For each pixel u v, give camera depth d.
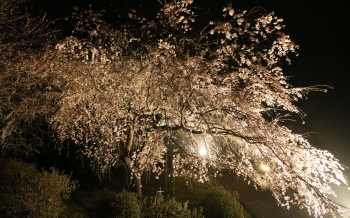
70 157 10.59
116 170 11.49
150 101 8.03
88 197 9.51
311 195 6.63
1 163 8.18
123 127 8.03
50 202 7.38
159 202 8.48
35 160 10.94
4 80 8.00
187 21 7.92
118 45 8.29
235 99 6.89
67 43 7.78
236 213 8.91
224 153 8.86
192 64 7.31
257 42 7.40
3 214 7.01
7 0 7.93
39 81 8.10
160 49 7.64
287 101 7.26
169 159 12.11
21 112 8.25
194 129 7.68
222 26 7.38
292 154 6.98
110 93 7.62
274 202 10.63
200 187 10.88
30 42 8.05
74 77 7.77
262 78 7.45
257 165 8.91
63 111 7.69
